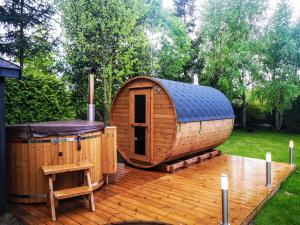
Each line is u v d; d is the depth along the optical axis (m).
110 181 6.50
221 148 11.79
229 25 18.92
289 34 17.39
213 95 9.77
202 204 5.00
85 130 5.38
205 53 19.28
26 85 7.84
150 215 4.51
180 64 17.34
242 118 20.25
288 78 17.38
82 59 12.15
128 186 6.10
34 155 5.01
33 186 5.05
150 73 16.06
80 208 4.84
